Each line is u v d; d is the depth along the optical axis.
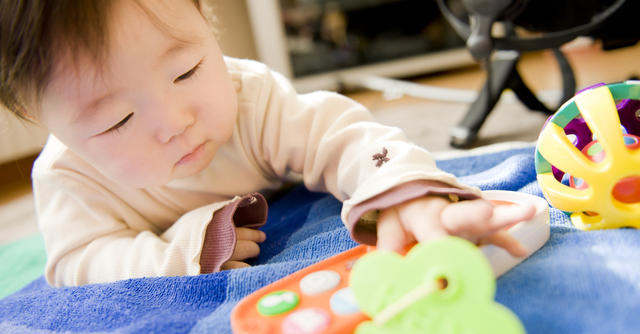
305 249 0.55
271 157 0.69
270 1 2.36
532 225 0.43
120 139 0.50
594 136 0.44
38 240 1.06
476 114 1.15
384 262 0.32
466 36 1.20
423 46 2.52
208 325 0.41
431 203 0.41
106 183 0.68
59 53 0.44
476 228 0.38
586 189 0.44
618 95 0.43
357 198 0.44
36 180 0.70
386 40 2.54
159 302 0.49
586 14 0.98
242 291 0.47
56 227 0.67
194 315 0.44
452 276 0.30
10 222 1.29
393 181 0.43
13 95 0.49
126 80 0.46
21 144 1.73
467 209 0.38
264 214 0.61
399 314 0.31
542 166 0.48
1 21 0.43
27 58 0.44
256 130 0.68
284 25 2.46
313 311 0.35
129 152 0.51
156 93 0.48
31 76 0.46
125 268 0.59
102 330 0.46
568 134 0.50
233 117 0.58
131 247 0.62
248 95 0.69
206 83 0.53
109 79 0.45
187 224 0.58
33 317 0.52
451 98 1.72
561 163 0.43
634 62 1.98
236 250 0.58
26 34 0.43
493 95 1.16
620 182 0.43
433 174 0.43
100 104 0.47
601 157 0.45
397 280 0.31
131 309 0.48
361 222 0.46
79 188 0.67
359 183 0.51
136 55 0.46
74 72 0.45
